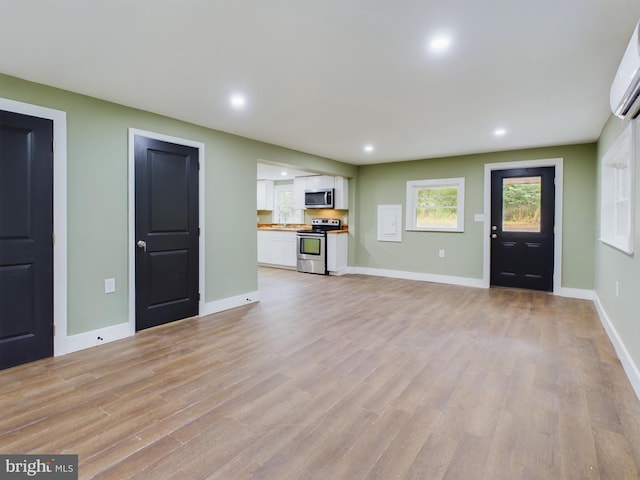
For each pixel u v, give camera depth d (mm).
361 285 5664
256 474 1512
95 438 1758
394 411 2008
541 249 5137
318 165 5738
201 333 3328
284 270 7273
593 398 2150
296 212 8266
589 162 4684
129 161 3240
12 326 2570
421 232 6090
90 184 2979
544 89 2797
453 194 5828
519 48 2150
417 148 5070
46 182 2717
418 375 2455
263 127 3949
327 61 2334
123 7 1737
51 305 2756
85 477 1488
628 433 1801
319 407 2047
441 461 1598
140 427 1851
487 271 5473
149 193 3406
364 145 4871
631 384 2316
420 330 3410
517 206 5297
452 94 2916
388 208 6430
